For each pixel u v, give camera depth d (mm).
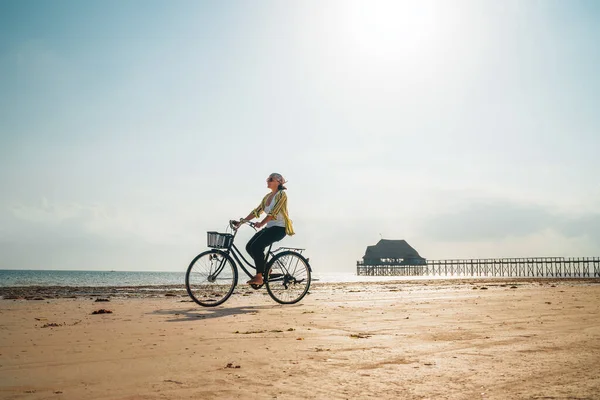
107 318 5297
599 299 7422
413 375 2379
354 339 3631
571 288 12414
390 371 2480
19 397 2033
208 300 7215
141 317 5406
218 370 2564
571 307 5992
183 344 3449
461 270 91438
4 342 3543
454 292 10586
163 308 6695
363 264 98375
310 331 4109
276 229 7281
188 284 7043
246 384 2246
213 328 4363
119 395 2061
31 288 16594
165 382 2297
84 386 2225
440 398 1962
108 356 2992
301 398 1994
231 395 2053
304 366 2641
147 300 8812
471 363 2641
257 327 4430
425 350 3090
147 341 3596
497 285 16812
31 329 4309
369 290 12859
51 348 3285
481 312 5531
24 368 2633
